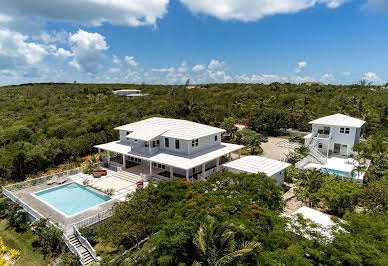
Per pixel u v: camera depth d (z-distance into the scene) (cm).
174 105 6050
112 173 2967
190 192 1620
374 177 2514
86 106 7569
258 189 1623
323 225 1430
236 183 1694
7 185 2712
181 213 1394
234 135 4572
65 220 1925
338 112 5394
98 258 1557
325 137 3453
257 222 1295
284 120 5147
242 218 1288
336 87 9525
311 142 3397
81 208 2181
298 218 1410
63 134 4672
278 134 5278
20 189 2606
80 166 3256
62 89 10469
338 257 1076
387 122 4634
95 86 12125
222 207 1347
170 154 2684
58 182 2758
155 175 2647
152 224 1548
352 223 1330
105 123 5003
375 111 5103
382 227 1259
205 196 1521
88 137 3869
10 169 3050
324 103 6456
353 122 3341
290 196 2278
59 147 3562
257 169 2286
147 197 1680
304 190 2152
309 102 6744
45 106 7481
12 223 2122
